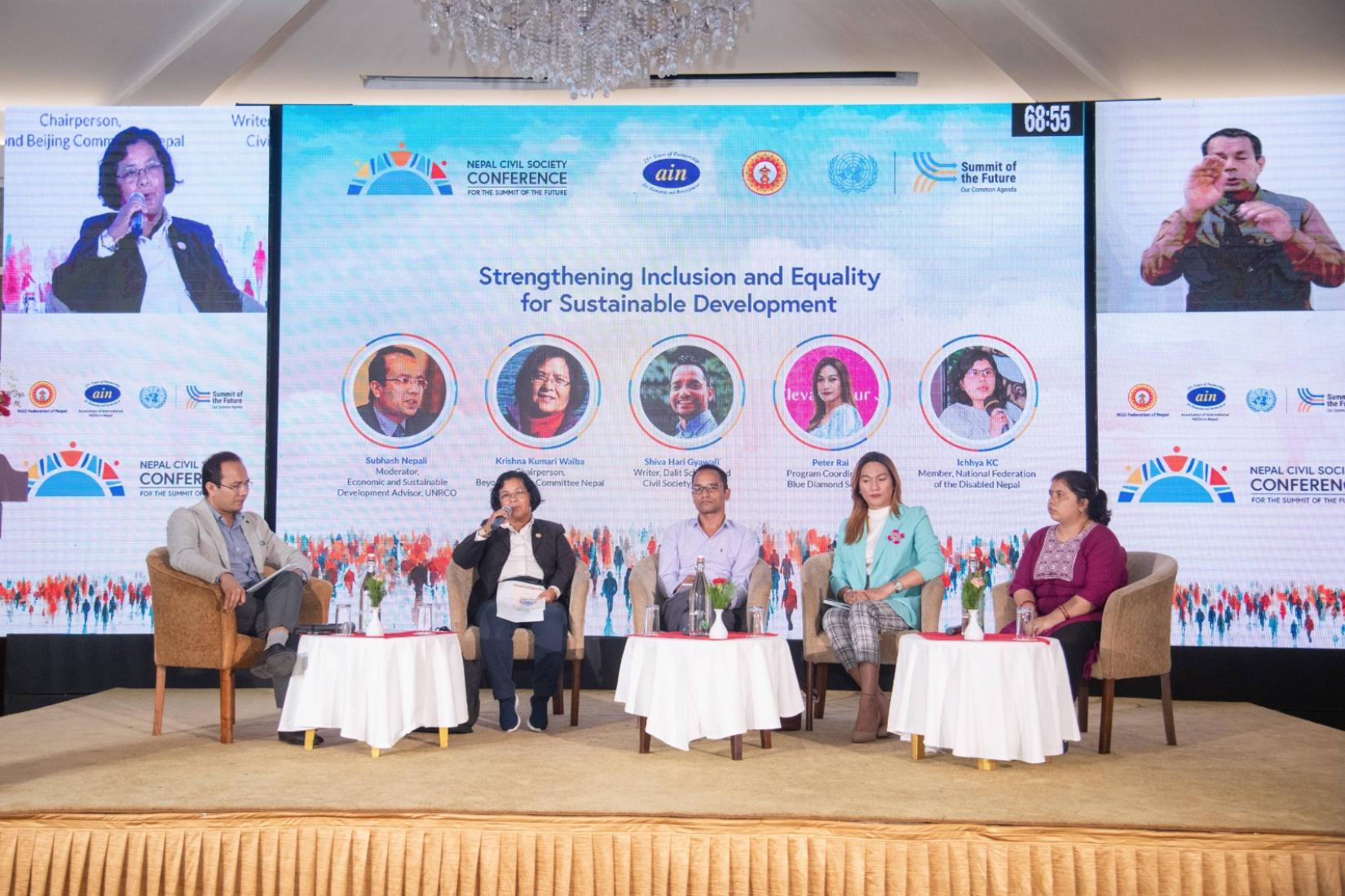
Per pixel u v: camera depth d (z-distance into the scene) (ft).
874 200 20.98
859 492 17.04
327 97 22.62
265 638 15.71
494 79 22.41
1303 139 20.45
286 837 10.98
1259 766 13.94
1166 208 20.66
